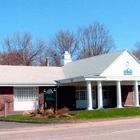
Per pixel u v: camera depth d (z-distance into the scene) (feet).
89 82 106.32
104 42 254.47
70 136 48.16
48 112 85.35
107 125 66.08
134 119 79.51
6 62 239.09
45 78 124.26
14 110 114.52
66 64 146.30
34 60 247.29
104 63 114.52
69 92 124.26
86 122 75.36
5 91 113.91
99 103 106.52
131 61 115.44
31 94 118.42
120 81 116.37
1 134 56.59
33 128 66.44
